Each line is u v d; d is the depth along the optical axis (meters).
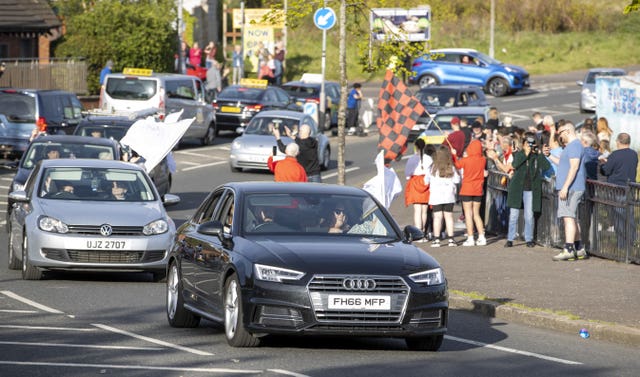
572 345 26.97
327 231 26.00
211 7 146.00
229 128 93.88
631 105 77.56
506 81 125.06
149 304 31.94
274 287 23.61
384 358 23.98
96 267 35.66
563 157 40.16
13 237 38.62
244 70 132.12
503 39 157.12
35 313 29.56
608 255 40.59
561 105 117.06
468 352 25.36
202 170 74.94
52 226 35.72
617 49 157.88
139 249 35.84
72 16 116.62
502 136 52.44
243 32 124.12
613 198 40.06
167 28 111.50
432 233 47.84
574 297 32.84
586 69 149.75
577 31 163.62
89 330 26.98
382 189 41.50
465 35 157.12
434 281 24.36
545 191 44.91
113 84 85.44
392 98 44.03
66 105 76.19
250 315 23.77
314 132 75.88
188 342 25.45
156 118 63.19
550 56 153.75
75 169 38.91
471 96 94.06
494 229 49.91
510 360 24.39
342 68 46.78
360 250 24.70
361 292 23.62
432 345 25.06
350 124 97.94
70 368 21.95
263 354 23.91
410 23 103.81
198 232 27.70
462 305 32.94
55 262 35.50
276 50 133.75
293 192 27.06
